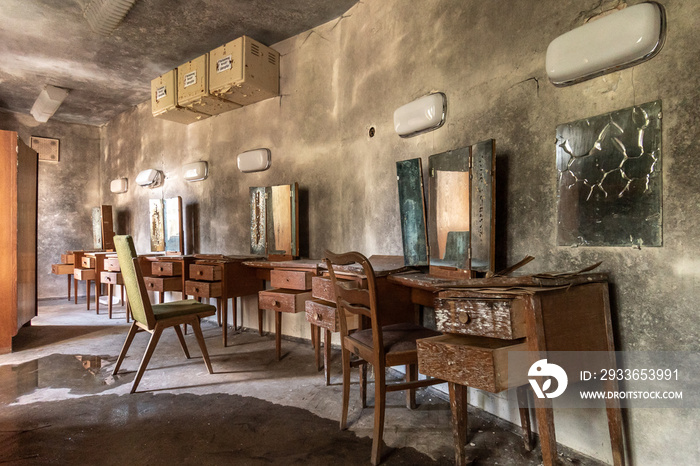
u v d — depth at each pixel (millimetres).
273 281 3328
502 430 2055
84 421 2166
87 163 7156
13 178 3598
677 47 1497
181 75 4305
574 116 1846
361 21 3271
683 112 1483
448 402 2396
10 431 2061
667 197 1527
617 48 1609
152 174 5453
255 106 4285
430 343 1527
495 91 2229
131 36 3912
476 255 2078
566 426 1858
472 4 2367
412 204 2596
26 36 3926
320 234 3672
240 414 2242
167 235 5016
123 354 2914
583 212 1796
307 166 3779
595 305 1537
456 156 2238
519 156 2100
